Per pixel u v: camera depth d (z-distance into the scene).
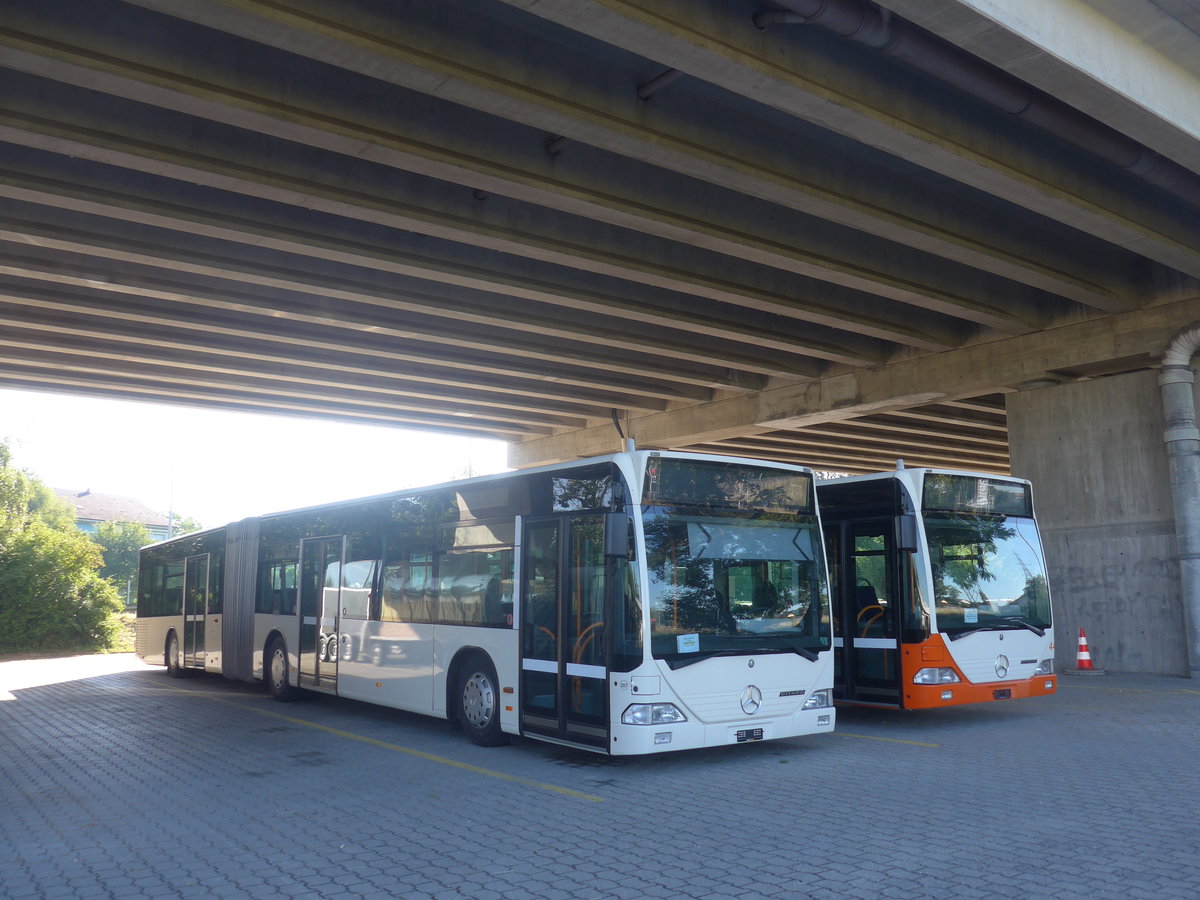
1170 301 19.45
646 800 8.37
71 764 10.68
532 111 11.63
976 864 6.20
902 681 11.98
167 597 22.59
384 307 20.38
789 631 10.19
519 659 10.62
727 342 23.89
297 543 16.11
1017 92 12.16
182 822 7.81
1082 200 14.90
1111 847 6.55
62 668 26.50
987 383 22.39
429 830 7.41
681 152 12.73
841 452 38.41
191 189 14.64
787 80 11.12
